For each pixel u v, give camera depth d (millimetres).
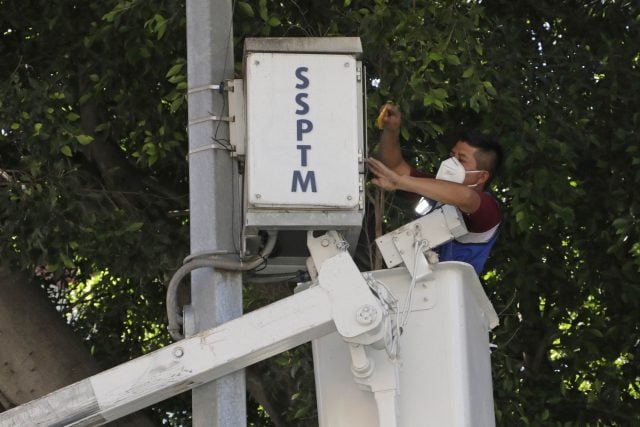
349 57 12562
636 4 24234
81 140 20891
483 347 13203
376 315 11664
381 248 12742
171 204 23500
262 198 12125
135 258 21844
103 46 22484
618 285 23406
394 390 11844
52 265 20984
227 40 13602
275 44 12492
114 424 21500
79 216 20953
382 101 20547
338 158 12320
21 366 20859
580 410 23328
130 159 23766
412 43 20719
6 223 20656
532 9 24578
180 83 19828
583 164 23859
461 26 20906
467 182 14367
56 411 11750
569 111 22922
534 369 23688
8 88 21000
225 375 12148
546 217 22922
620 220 22094
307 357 21547
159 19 19969
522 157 21297
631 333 23438
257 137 12266
